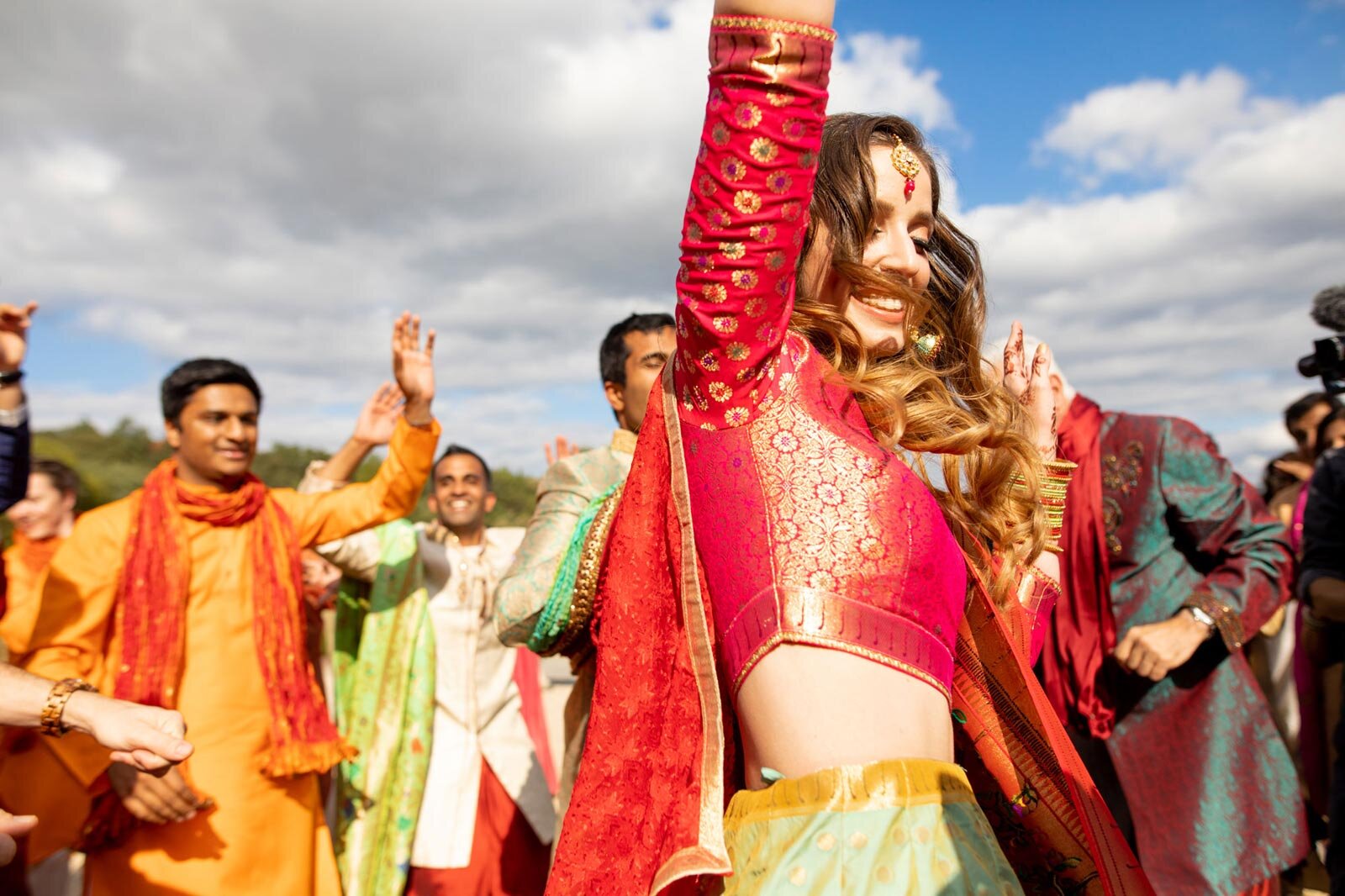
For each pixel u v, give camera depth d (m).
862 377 1.25
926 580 1.08
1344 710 3.16
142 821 3.14
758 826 1.05
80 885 4.26
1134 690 3.29
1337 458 3.51
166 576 3.35
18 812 3.10
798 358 1.19
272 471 33.44
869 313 1.33
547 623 2.28
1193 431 3.41
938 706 1.08
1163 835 3.16
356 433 4.55
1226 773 3.16
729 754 1.18
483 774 4.61
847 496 1.08
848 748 1.02
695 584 1.15
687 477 1.18
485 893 4.52
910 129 1.41
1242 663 3.27
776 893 0.98
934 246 1.58
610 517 2.00
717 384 1.14
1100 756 3.39
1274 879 3.21
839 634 1.03
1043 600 1.52
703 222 1.09
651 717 1.21
